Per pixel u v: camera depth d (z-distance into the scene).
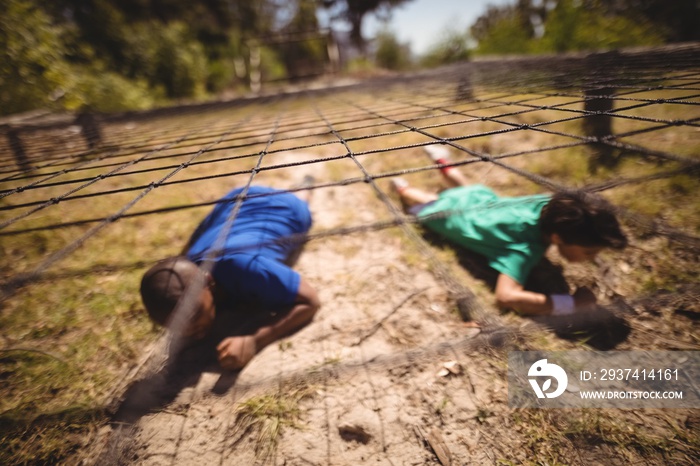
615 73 2.77
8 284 0.62
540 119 3.87
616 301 1.67
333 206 2.85
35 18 5.90
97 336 1.76
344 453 1.22
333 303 1.87
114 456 1.23
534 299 1.65
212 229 1.92
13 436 1.33
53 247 2.49
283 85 19.05
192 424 1.33
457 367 1.46
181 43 12.55
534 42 9.15
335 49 18.59
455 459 1.18
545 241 1.80
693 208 2.09
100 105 7.50
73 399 1.46
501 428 1.25
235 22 23.50
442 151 3.14
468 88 4.27
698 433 1.16
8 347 1.73
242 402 1.39
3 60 5.38
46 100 5.91
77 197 1.01
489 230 1.92
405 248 2.24
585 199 0.81
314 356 1.58
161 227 2.70
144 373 1.54
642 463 1.11
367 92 6.91
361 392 1.41
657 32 7.18
